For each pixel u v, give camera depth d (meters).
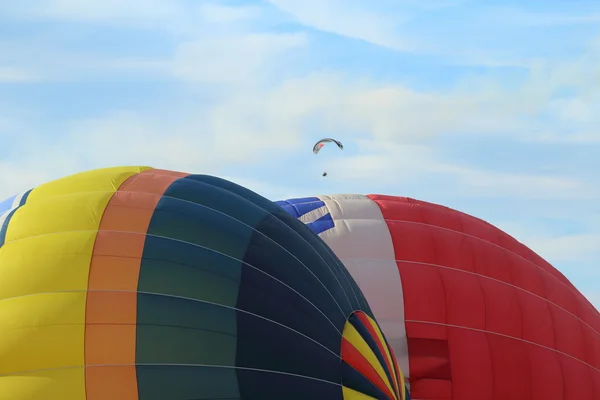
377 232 21.98
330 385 14.74
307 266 15.82
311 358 14.68
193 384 13.65
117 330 13.84
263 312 14.63
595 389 22.08
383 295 21.03
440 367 20.58
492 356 21.02
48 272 14.36
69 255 14.55
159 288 14.32
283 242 15.92
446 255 22.02
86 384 13.47
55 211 15.34
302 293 15.28
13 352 13.61
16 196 16.69
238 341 14.17
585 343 22.61
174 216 15.38
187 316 14.12
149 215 15.30
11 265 14.59
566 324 22.38
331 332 15.26
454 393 20.48
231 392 13.79
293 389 14.26
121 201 15.55
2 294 14.27
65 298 14.06
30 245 14.86
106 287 14.23
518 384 21.05
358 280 21.14
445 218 23.17
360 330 16.02
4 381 13.45
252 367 14.11
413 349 20.66
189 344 13.91
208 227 15.36
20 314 13.92
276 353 14.36
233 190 17.00
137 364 13.65
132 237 14.90
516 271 22.61
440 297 21.22
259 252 15.36
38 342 13.66
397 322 20.81
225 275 14.73
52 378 13.48
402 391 16.69
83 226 15.06
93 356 13.65
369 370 15.62
